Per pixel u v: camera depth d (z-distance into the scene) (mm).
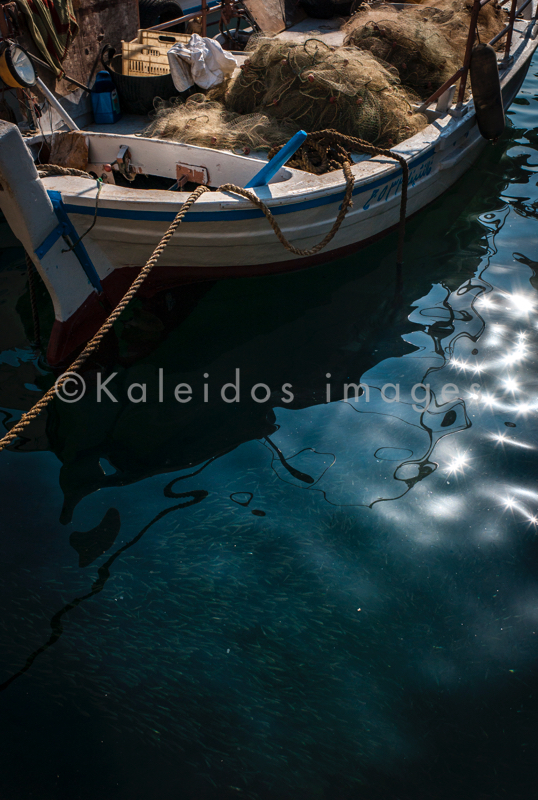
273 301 5434
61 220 4316
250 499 3678
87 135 5523
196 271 5258
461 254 5934
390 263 5895
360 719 2670
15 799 2379
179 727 2631
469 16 7625
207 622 3041
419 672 2848
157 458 3953
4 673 2795
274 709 2701
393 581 3238
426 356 4715
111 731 2609
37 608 3076
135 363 4754
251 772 2477
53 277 4379
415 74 7000
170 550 3385
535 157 7664
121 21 6938
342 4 9039
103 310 4945
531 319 5035
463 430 4082
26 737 2574
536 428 4078
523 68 7773
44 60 5738
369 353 4793
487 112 6215
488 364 4609
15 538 3416
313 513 3588
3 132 3719
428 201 6633
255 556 3355
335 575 3266
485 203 6762
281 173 5207
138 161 5582
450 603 3129
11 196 3902
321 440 4066
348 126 5746
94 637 2963
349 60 5852
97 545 3396
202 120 5871
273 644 2955
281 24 8508
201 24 7520
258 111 6117
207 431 4152
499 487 3705
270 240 5172
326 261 5867
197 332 5074
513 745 2578
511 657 2896
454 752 2559
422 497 3664
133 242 4781
